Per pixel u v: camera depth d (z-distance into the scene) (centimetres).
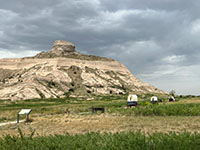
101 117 3253
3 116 4072
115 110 3994
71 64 19562
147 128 2038
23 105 7444
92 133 1301
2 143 1160
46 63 18825
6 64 19700
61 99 11925
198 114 3145
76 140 1127
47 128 2447
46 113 4569
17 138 1234
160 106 3772
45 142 1137
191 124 2164
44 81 15975
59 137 1211
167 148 978
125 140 1073
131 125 2242
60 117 3541
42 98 12975
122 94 16662
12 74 18200
